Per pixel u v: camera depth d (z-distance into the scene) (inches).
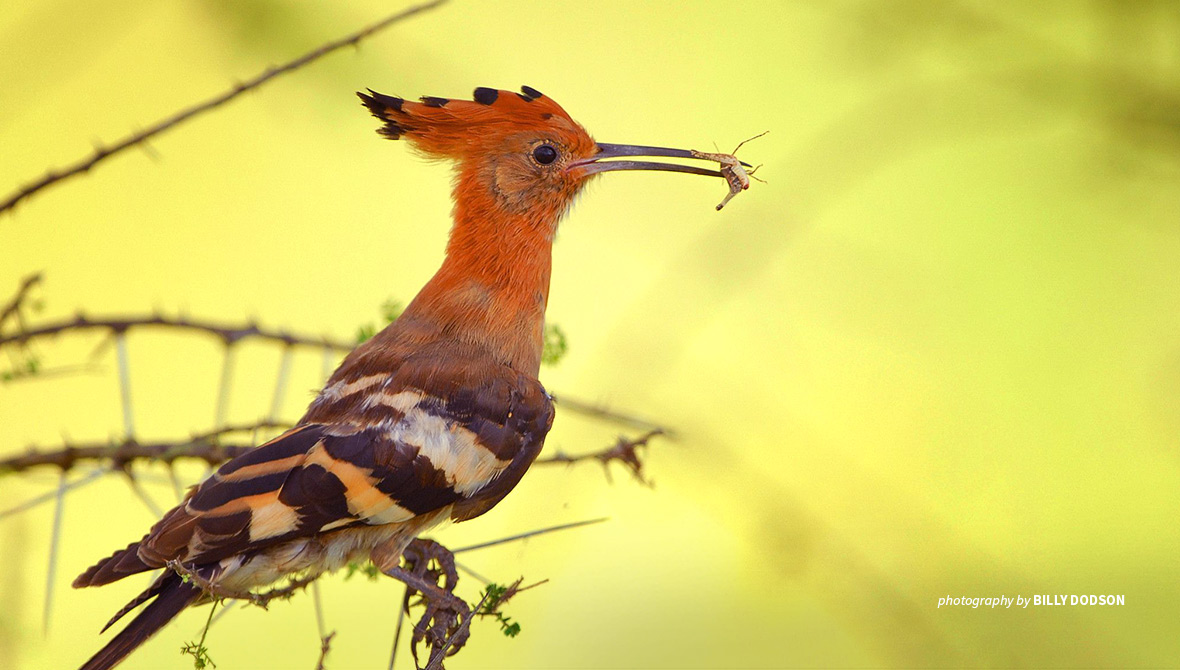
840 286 441.4
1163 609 465.1
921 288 482.3
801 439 341.4
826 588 302.0
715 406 329.4
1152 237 545.6
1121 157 391.9
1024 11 396.2
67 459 276.7
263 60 330.3
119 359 291.1
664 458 309.7
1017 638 347.9
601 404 312.8
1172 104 378.9
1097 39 386.0
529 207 328.5
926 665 301.6
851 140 371.9
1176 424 494.9
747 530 300.5
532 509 310.0
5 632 279.0
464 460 286.2
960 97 381.7
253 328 302.8
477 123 329.4
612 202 484.4
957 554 352.5
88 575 251.4
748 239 340.2
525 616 455.8
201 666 246.2
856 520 347.3
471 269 320.8
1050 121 394.6
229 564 263.1
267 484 266.5
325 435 277.7
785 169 372.5
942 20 382.0
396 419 283.6
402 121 332.5
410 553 302.4
